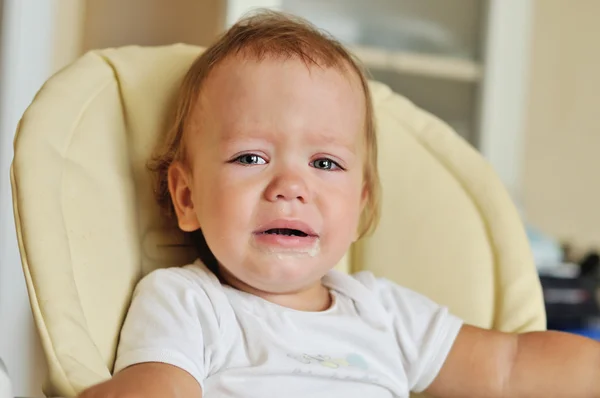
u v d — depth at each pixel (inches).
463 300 36.0
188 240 34.0
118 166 31.7
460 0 70.0
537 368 32.7
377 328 32.8
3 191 52.9
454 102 69.6
